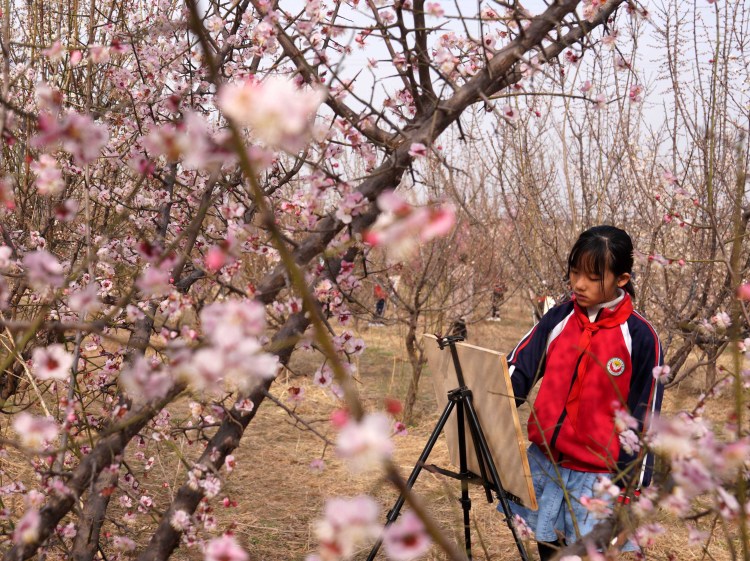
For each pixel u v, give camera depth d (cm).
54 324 130
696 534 176
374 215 199
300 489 461
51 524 173
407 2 228
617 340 260
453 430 299
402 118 243
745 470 149
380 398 696
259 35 225
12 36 361
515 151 497
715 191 414
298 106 73
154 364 190
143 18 344
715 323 345
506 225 652
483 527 407
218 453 204
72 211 143
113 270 297
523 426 574
